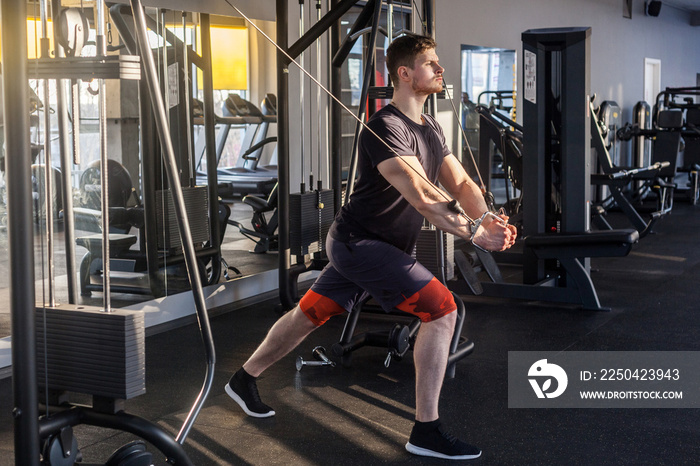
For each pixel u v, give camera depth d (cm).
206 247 452
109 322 185
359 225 247
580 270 447
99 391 189
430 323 247
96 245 339
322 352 344
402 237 250
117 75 178
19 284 165
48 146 192
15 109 161
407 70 242
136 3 179
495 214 243
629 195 933
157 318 412
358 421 280
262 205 525
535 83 467
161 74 411
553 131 481
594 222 665
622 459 245
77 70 181
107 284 193
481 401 300
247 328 417
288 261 423
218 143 673
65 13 181
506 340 387
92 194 340
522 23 796
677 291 497
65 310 191
